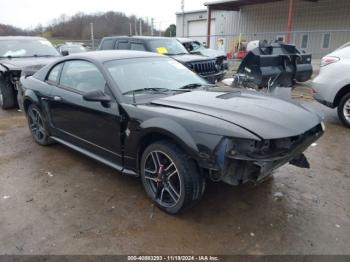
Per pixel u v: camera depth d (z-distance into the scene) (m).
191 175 2.80
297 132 2.74
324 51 18.08
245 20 22.11
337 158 4.40
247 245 2.65
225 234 2.79
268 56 6.32
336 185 3.63
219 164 2.57
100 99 3.29
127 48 9.40
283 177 3.83
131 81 3.60
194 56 9.15
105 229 2.87
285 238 2.72
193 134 2.69
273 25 20.55
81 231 2.84
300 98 8.30
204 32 25.78
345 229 2.83
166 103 3.20
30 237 2.77
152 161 3.18
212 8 21.06
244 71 6.63
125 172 3.41
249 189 3.53
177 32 28.02
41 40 9.12
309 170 4.01
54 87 4.31
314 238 2.72
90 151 3.91
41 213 3.12
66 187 3.63
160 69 4.01
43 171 4.06
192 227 2.89
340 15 17.30
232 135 2.54
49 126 4.55
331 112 6.91
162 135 2.97
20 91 5.16
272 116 2.86
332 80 5.68
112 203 3.29
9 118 6.71
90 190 3.56
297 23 19.27
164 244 2.67
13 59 7.81
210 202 3.28
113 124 3.38
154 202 3.21
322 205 3.21
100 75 3.63
